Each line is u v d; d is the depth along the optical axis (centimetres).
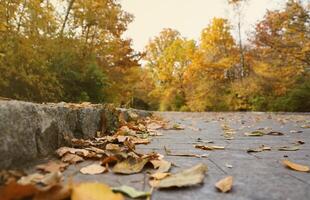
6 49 842
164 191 138
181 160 220
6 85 897
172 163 203
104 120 370
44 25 1053
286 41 2111
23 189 104
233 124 650
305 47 1967
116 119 426
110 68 2064
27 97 1003
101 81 1452
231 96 2773
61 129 238
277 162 213
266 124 646
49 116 217
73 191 107
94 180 154
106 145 262
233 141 341
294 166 189
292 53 2084
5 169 156
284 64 2222
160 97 4497
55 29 1190
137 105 3525
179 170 185
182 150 269
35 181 133
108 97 1811
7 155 158
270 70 2281
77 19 1680
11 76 941
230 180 149
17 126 171
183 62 3856
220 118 1000
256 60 2697
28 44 938
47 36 1125
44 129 206
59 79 1245
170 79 4034
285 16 2058
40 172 161
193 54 3188
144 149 275
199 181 144
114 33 1872
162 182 143
